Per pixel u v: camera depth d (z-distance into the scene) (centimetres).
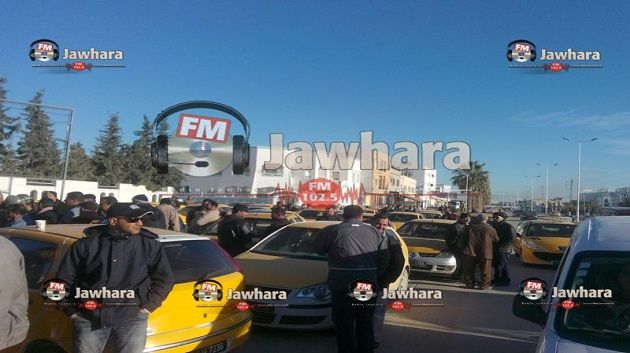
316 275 651
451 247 1152
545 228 1571
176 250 491
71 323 387
